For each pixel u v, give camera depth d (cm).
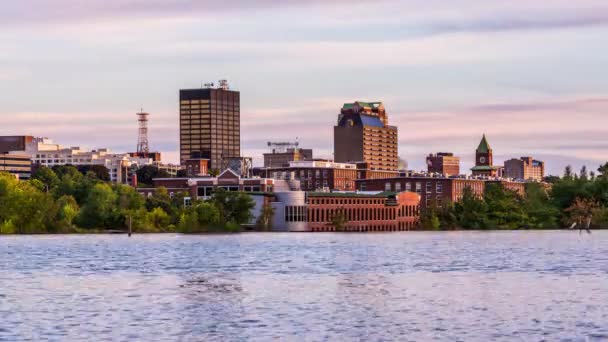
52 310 13312
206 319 12512
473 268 19600
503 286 15975
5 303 14050
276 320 12412
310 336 11375
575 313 12812
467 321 12281
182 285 16475
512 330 11662
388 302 13988
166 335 11488
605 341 11025
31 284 16738
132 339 11269
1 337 11400
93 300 14388
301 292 15262
